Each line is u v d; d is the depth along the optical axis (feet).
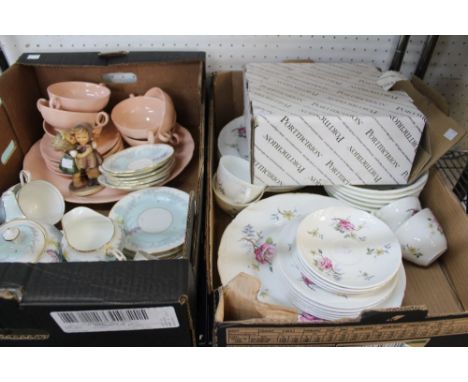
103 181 2.49
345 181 2.33
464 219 2.15
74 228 2.11
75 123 2.61
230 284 1.58
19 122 2.71
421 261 2.27
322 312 1.83
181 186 2.72
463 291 2.15
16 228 1.90
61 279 1.38
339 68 2.72
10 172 2.61
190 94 3.07
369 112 2.11
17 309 1.36
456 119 3.38
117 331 1.54
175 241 2.23
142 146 2.66
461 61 3.08
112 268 1.42
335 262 1.95
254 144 2.16
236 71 2.99
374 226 2.13
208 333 1.98
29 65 2.69
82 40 2.98
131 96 2.98
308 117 2.06
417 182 2.38
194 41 3.02
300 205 2.43
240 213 2.37
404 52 2.87
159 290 1.37
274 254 2.16
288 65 2.75
